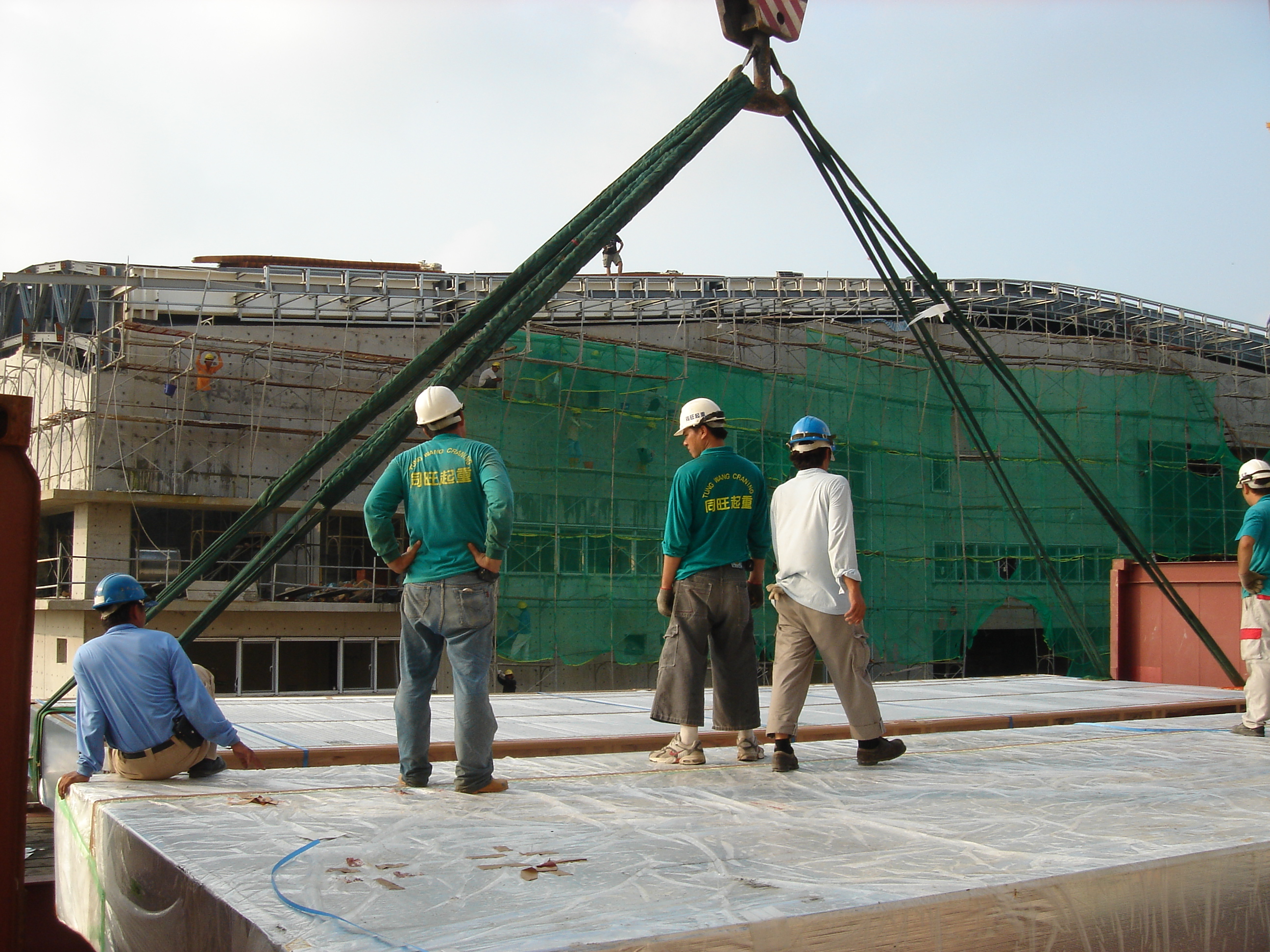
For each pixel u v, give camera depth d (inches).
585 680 1112.8
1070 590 1273.4
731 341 1201.4
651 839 123.4
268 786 171.9
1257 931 116.3
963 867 107.1
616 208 245.0
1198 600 491.5
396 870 107.6
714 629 196.9
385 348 1095.6
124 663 178.7
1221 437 1371.8
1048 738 244.2
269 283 1035.3
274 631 1020.5
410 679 167.0
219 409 1025.5
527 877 103.9
